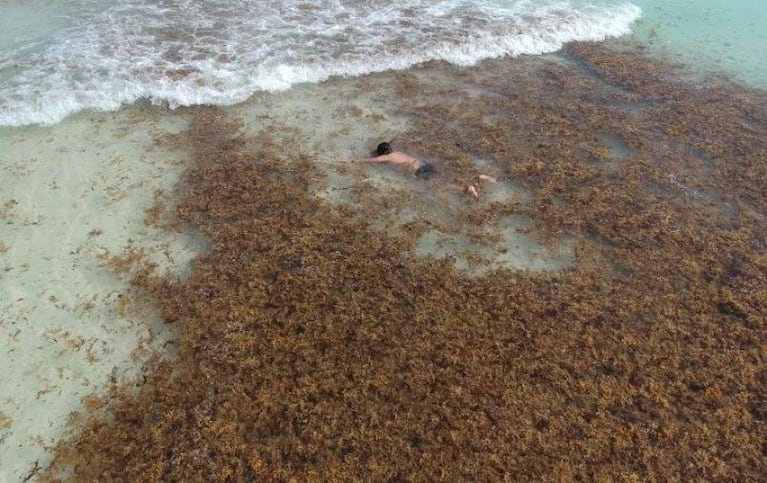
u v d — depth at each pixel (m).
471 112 13.88
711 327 9.27
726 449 7.75
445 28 16.89
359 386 8.19
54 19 15.88
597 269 10.20
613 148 12.99
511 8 18.14
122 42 15.18
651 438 7.82
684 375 8.57
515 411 8.02
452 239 10.66
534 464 7.46
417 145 12.73
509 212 11.25
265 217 10.76
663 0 19.58
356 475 7.29
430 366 8.47
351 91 14.33
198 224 10.59
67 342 8.72
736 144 13.30
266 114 13.40
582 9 18.42
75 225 10.48
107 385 8.21
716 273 10.16
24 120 12.63
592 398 8.23
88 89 13.55
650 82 15.38
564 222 11.07
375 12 17.44
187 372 8.32
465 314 9.24
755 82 15.77
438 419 7.86
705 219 11.29
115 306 9.22
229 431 7.64
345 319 9.03
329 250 10.19
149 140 12.47
